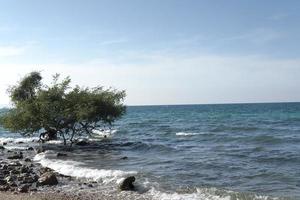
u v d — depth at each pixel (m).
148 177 21.67
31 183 20.53
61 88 41.94
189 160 28.45
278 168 24.61
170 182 20.52
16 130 41.06
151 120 93.31
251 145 38.50
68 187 19.53
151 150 35.78
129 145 40.44
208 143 41.19
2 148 38.09
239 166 25.53
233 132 53.94
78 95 42.00
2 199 16.52
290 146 37.31
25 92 45.31
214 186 19.81
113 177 21.77
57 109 40.47
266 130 56.09
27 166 25.78
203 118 96.56
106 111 42.62
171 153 33.16
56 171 24.19
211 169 24.64
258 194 17.75
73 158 30.31
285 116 95.62
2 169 24.42
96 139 47.72
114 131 60.19
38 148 37.69
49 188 19.33
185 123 77.81
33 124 40.81
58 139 46.25
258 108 166.88
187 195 17.58
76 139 45.34
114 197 17.33
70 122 40.78
